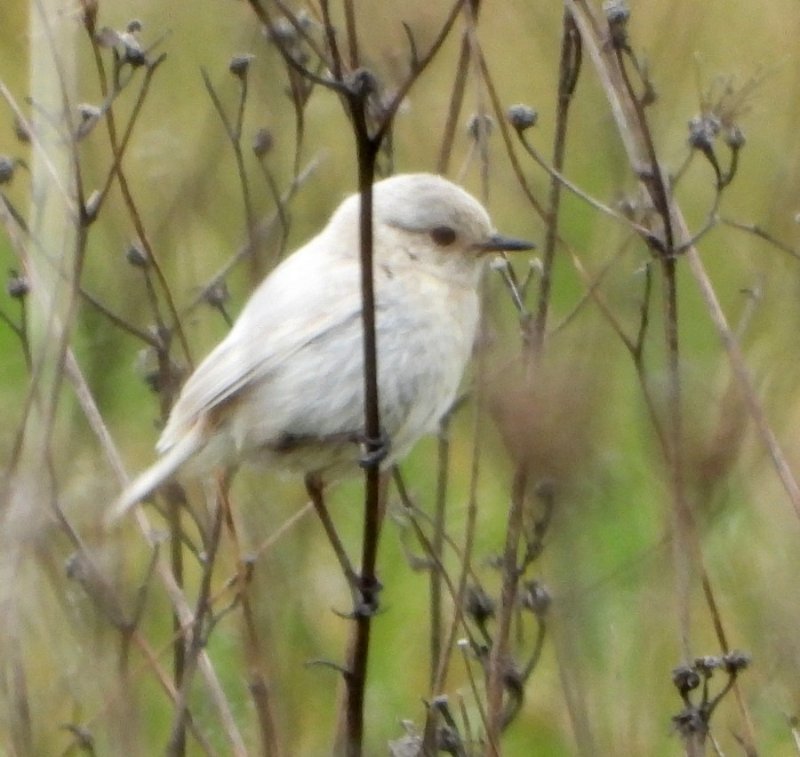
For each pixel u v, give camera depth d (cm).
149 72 953
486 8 1529
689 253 941
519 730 1274
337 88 780
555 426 870
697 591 1141
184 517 1378
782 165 1270
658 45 1249
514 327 1243
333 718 1218
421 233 1074
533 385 873
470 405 1362
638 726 1040
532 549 931
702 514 941
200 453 1035
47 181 1055
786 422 1124
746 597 1097
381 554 1448
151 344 1052
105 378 1138
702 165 1515
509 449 873
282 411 1026
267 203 1276
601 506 1162
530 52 1525
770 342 1229
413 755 943
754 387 1020
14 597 930
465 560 954
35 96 1082
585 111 1363
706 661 896
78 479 1023
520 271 1396
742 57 1480
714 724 1182
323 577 1352
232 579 1041
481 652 965
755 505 1102
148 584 1020
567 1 905
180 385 1064
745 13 1500
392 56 1045
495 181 1397
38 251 1062
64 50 1078
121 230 1219
